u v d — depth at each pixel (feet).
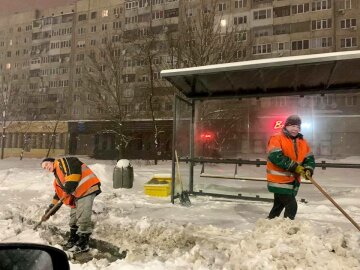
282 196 16.42
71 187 14.70
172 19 162.40
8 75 215.72
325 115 101.35
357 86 24.70
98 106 106.22
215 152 75.36
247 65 21.57
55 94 201.87
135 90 121.70
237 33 68.74
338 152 100.01
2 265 6.38
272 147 16.14
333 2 145.18
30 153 154.81
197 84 25.93
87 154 149.07
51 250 6.76
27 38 219.61
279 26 151.33
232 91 27.12
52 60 207.21
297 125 16.35
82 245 15.29
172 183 25.86
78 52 198.80
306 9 148.87
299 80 24.31
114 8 189.16
